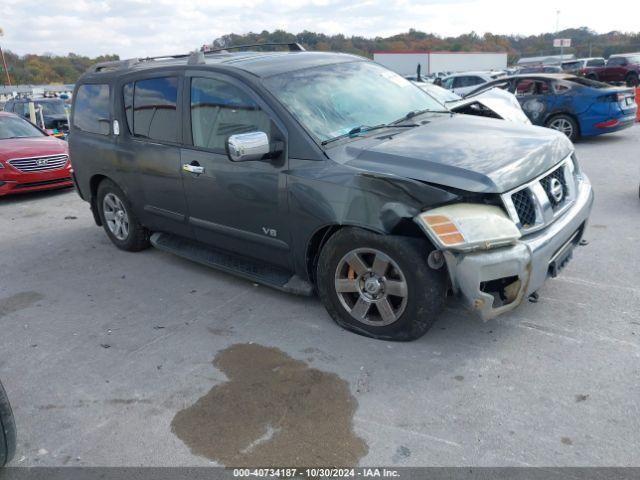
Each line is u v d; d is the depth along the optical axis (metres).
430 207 3.33
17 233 7.27
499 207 3.36
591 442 2.75
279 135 3.99
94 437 3.06
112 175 5.68
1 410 2.61
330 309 4.01
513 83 12.17
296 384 3.39
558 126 11.55
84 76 6.13
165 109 4.93
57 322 4.52
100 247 6.41
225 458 2.82
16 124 10.48
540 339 3.71
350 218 3.58
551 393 3.14
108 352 3.97
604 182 7.91
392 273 3.65
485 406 3.07
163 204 5.18
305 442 2.89
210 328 4.21
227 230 4.57
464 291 3.30
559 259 3.69
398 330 3.70
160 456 2.87
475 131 4.13
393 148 3.76
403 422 2.99
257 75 4.27
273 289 4.84
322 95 4.29
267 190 4.07
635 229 5.79
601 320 3.90
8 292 5.23
